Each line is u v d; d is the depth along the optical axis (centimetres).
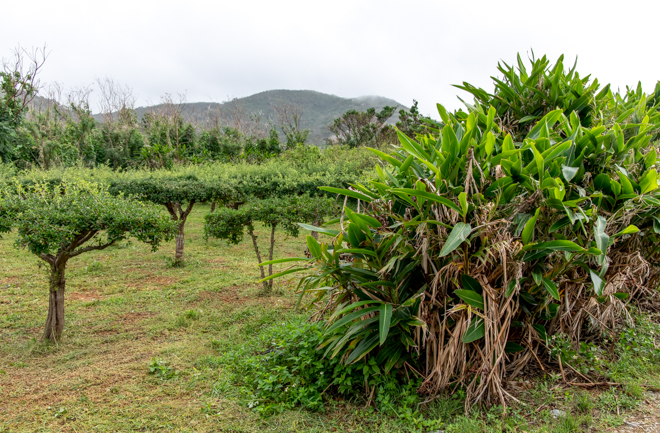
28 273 722
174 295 615
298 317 493
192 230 1205
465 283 264
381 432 248
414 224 261
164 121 2480
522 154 288
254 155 1944
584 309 302
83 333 466
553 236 277
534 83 368
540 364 284
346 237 302
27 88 1683
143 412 291
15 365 384
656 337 351
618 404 254
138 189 802
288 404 287
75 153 2027
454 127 313
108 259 846
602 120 334
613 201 288
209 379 342
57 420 285
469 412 256
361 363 297
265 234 1145
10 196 449
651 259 375
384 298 293
